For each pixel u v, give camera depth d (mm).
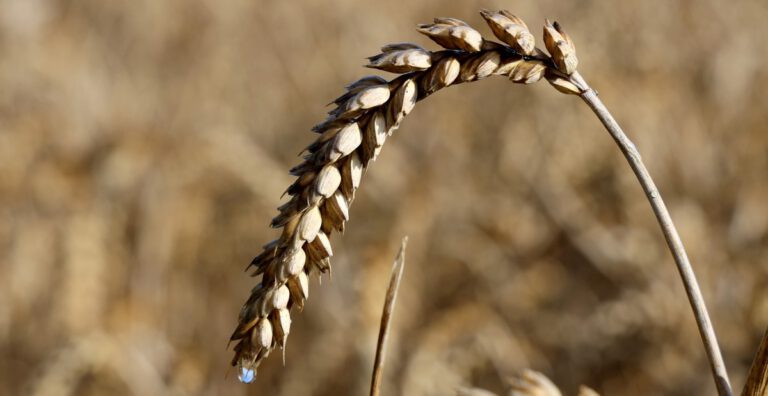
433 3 1308
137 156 939
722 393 347
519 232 937
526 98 1036
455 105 1073
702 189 976
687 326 852
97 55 1235
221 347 882
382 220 881
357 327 760
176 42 1270
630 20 1080
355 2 1320
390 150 993
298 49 1247
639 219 935
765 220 932
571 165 977
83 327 807
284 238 323
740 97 1062
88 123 1009
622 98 985
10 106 1022
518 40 336
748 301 864
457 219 938
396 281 354
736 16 1157
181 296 896
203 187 938
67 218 878
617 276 897
